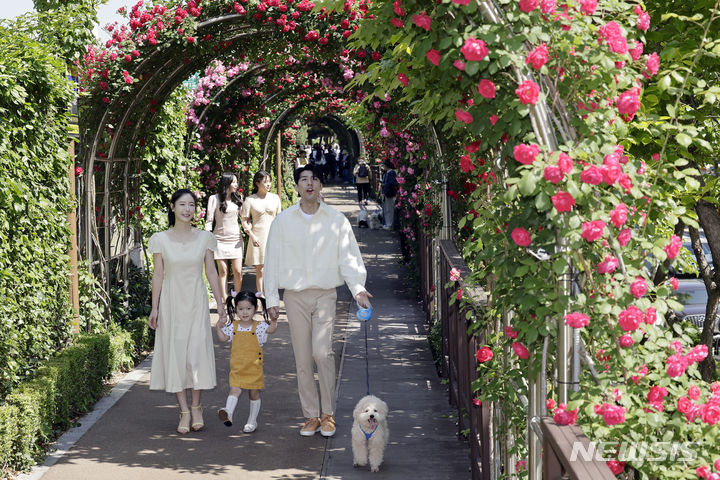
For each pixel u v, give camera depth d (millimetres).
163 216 10766
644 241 3016
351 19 8430
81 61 7750
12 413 5250
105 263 8758
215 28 8633
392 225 21172
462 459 5656
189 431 6355
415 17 3072
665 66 3766
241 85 13289
